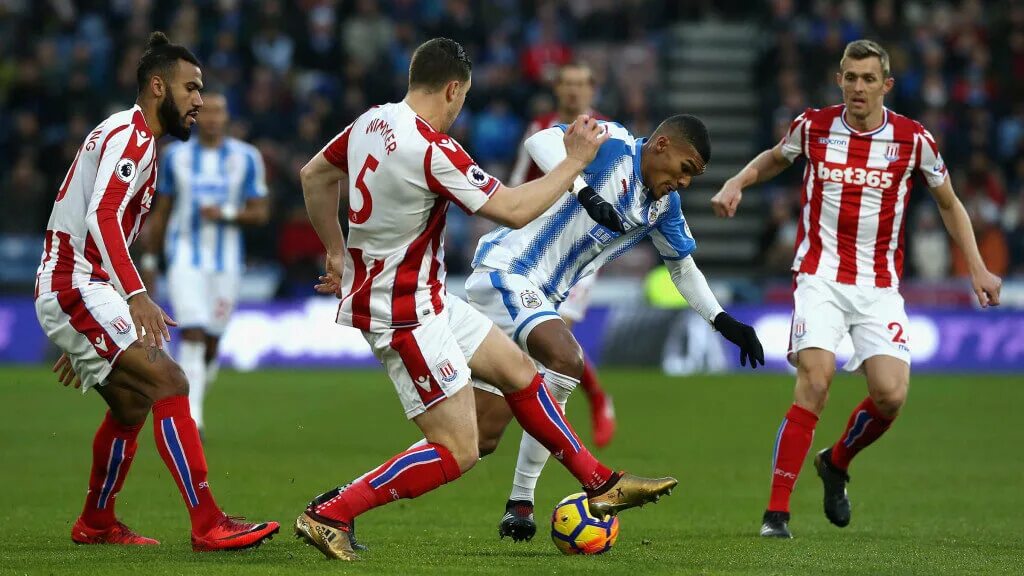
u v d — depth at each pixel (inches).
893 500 1076.5
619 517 969.5
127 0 3063.5
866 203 930.7
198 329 1440.7
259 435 1461.6
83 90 2746.1
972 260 952.9
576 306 1359.5
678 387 2031.3
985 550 813.9
